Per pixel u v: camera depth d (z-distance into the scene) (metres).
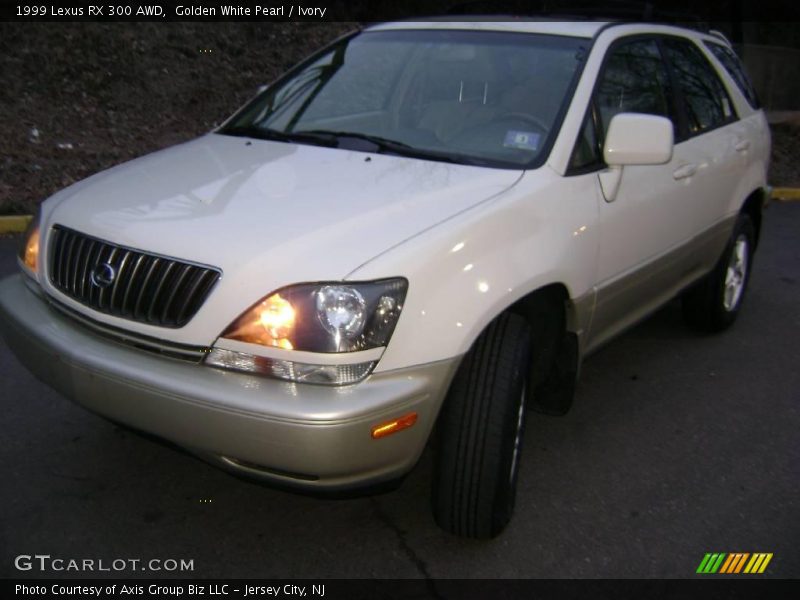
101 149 8.45
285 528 3.27
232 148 3.70
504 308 2.92
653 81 4.28
